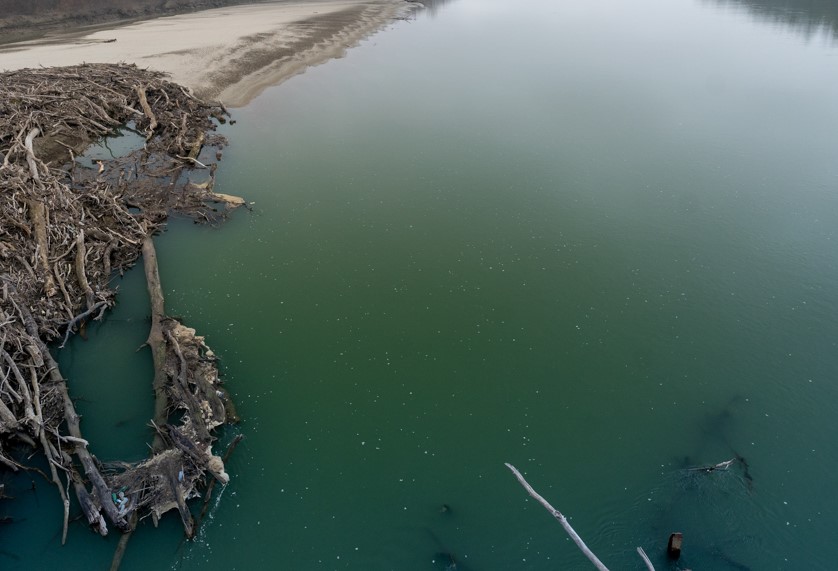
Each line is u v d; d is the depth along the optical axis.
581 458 9.35
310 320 12.15
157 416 9.62
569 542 8.30
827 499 8.58
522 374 10.84
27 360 10.06
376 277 13.41
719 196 16.25
